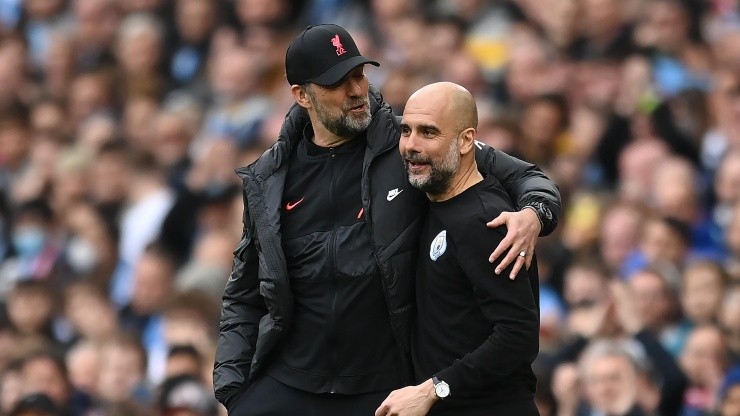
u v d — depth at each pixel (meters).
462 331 23.28
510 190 24.03
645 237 40.88
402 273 23.62
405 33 53.41
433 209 23.45
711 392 34.78
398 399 23.06
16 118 58.47
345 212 24.14
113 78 59.38
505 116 46.19
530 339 22.80
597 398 34.00
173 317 40.09
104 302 45.28
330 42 23.98
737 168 42.44
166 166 52.66
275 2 58.03
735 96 45.97
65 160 54.22
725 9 53.56
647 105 46.84
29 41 66.19
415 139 23.00
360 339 24.06
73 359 40.66
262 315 25.41
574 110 49.00
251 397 24.80
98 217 50.66
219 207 46.78
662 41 50.28
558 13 52.38
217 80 55.88
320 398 24.38
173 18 60.56
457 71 50.47
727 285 37.06
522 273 22.81
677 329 37.16
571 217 42.84
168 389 35.59
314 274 24.16
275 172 24.56
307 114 24.75
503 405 23.50
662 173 42.47
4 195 54.97
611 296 36.94
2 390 39.59
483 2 55.56
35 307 44.19
